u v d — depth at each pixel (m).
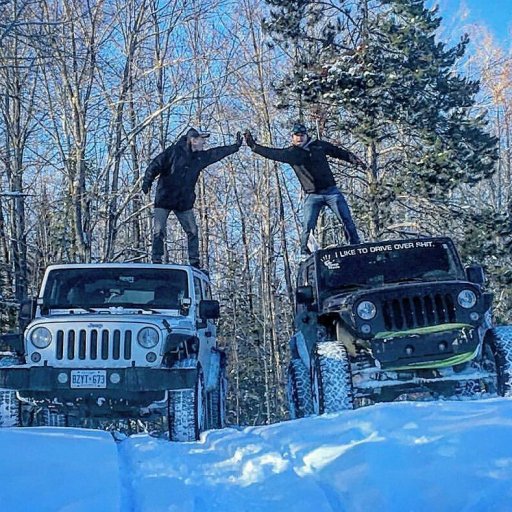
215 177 34.41
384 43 22.59
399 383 8.12
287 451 5.39
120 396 7.81
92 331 7.88
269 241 31.66
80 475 4.60
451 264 9.52
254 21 28.55
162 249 12.18
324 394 7.83
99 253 27.58
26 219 26.28
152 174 12.09
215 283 36.91
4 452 5.24
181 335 8.08
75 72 19.95
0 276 22.98
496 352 8.27
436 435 5.13
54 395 7.84
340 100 21.92
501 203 33.31
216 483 4.57
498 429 5.09
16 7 16.23
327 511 3.84
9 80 20.53
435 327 7.83
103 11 21.08
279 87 23.50
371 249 9.63
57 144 22.11
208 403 10.21
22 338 8.27
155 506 4.00
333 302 8.77
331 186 12.37
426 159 21.25
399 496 3.92
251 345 37.06
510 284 22.47
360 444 5.04
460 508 3.69
